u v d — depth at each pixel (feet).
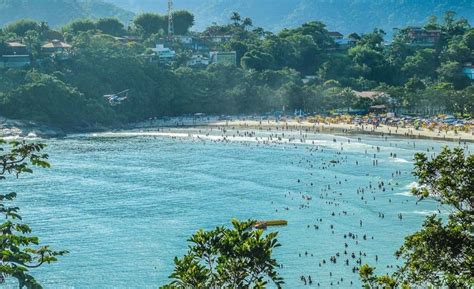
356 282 506.07
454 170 221.66
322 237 612.29
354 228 637.71
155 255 565.94
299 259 555.69
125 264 544.62
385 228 635.25
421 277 214.69
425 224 222.89
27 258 166.91
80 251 574.56
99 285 502.38
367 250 573.74
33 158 181.98
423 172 225.35
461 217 217.15
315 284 503.61
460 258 212.43
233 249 202.18
